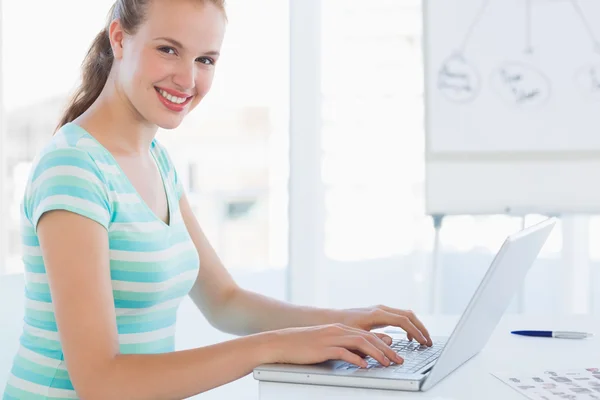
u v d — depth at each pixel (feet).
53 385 3.45
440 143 7.60
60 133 3.56
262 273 9.11
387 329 4.01
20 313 4.57
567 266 7.97
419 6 8.39
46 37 8.91
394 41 8.44
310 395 2.65
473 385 2.81
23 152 9.09
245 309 4.22
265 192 9.10
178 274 3.79
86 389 2.96
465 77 7.57
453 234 8.23
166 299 3.76
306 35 8.30
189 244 3.93
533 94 7.49
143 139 3.86
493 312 3.24
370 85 8.48
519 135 7.51
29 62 8.96
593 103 7.42
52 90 8.97
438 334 3.92
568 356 3.37
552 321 4.37
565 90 7.46
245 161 9.07
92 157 3.40
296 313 4.08
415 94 8.43
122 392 2.93
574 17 7.42
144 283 3.55
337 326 3.08
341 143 8.54
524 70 7.49
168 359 2.97
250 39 8.80
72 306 3.05
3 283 4.56
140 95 3.62
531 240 3.24
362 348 2.94
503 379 2.89
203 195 9.12
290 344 2.96
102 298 3.11
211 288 4.33
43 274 3.45
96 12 8.78
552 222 3.72
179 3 3.55
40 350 3.49
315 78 8.34
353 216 8.55
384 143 8.49
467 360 3.27
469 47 7.55
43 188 3.25
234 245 9.16
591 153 7.42
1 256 9.07
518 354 3.41
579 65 7.43
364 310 3.80
